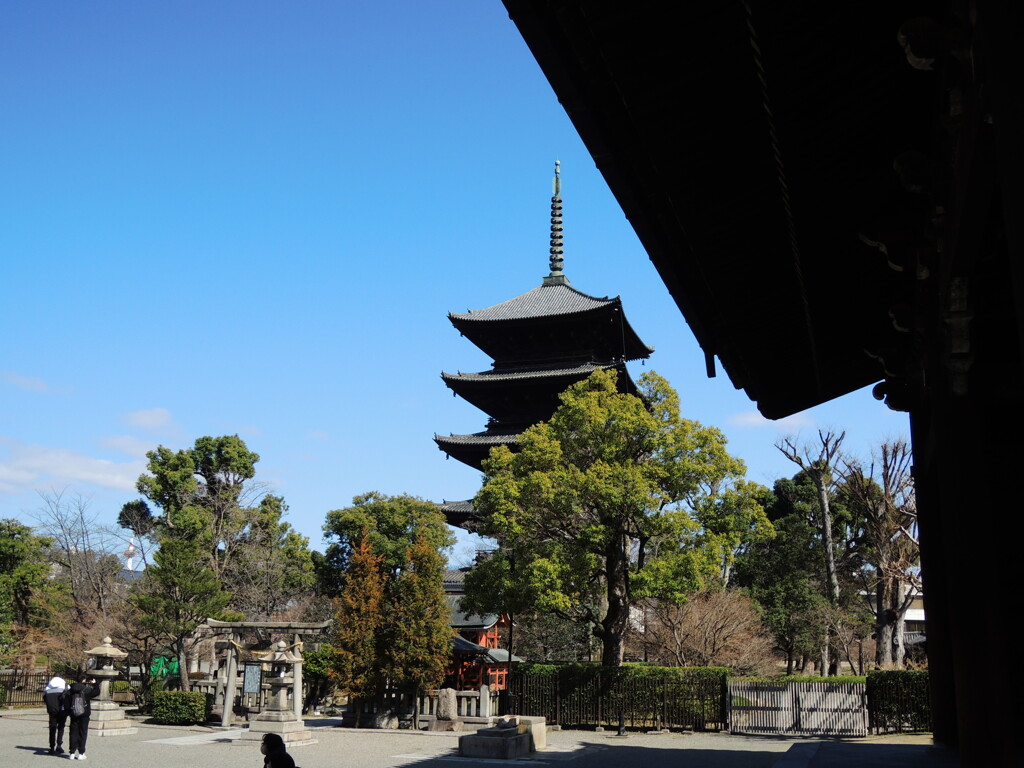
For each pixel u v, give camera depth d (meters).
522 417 53.75
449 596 54.41
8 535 50.94
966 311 6.47
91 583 50.69
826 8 5.13
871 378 12.25
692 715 31.58
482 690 30.69
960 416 7.03
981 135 4.56
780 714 31.55
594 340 53.66
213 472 55.66
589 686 33.06
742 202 6.95
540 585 31.36
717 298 8.56
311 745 25.55
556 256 60.16
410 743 26.44
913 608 86.06
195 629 34.72
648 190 6.55
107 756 21.78
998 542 9.55
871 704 29.94
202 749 23.56
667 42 5.01
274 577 51.56
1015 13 2.70
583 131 5.73
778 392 11.75
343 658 31.12
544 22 4.71
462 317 53.00
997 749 6.68
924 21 4.70
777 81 5.52
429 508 53.34
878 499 47.22
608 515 33.06
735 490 33.16
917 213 7.65
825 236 7.75
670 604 40.34
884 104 6.28
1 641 42.38
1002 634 6.81
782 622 53.03
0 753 21.69
